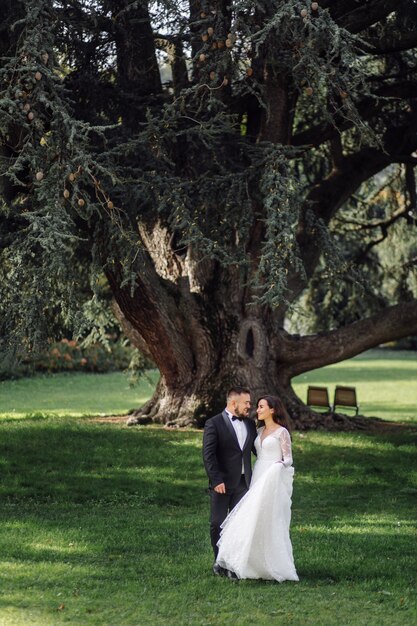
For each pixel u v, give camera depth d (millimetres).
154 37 14836
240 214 14359
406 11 14555
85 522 11023
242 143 14273
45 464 14812
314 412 18906
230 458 8500
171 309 17672
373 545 9859
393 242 22203
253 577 8242
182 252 18594
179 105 13062
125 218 13930
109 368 42719
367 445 16734
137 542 9867
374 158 19359
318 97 12867
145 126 14578
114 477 13945
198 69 14219
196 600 7629
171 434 17109
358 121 12414
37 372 40156
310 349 18422
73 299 12336
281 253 12773
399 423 20078
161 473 14273
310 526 11008
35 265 12516
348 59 11461
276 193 13141
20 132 11938
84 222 14844
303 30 11625
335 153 19484
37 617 7078
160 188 13633
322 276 21000
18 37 12398
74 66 14383
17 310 11969
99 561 8992
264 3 12000
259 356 17984
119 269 16250
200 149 15070
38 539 9883
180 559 9109
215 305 18188
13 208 12562
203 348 18109
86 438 16766
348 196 19891
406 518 11711
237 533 8250
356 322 18719
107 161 12625
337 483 13977
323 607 7473
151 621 7062
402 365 47844
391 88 17719
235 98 16250
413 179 20203
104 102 14695
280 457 8367
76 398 32094
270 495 8211
